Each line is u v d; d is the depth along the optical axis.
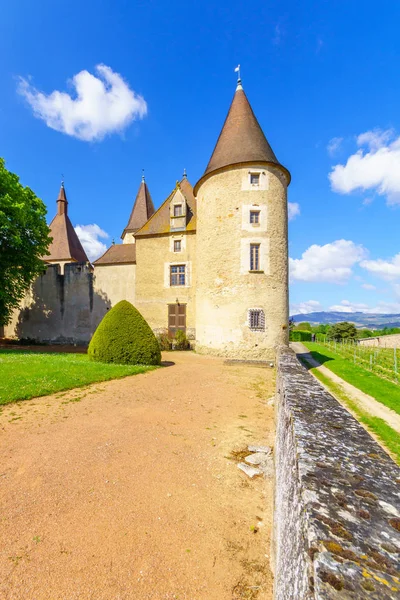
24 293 22.38
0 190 15.62
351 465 1.58
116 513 2.99
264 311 14.20
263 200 14.67
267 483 3.67
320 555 0.93
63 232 30.17
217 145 16.34
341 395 8.60
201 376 9.77
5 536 2.64
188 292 18.50
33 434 4.82
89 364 10.27
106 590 2.16
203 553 2.55
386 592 0.76
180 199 19.06
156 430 5.12
